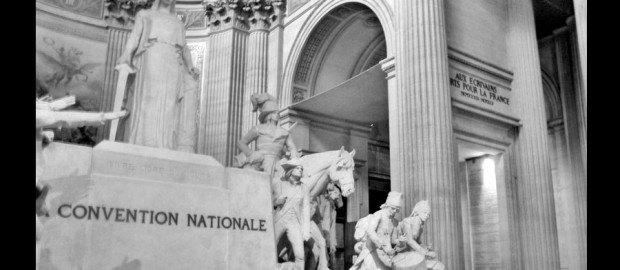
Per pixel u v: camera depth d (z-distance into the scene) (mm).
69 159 5016
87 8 18859
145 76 6289
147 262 5180
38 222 4516
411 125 11539
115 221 5098
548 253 13258
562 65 19688
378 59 18953
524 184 13961
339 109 17547
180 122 6566
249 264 5898
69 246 4781
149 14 6570
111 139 6008
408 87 11805
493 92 14125
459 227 11047
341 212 17484
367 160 18844
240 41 19047
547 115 20453
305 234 7355
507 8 15438
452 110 12852
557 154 19750
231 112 18359
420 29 11953
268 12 19109
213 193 5848
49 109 4828
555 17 19562
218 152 18078
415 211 9133
